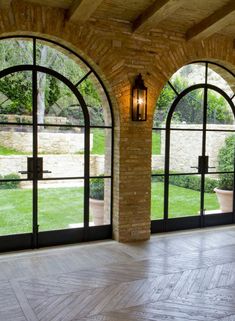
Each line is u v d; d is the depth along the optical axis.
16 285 3.62
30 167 4.77
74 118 5.02
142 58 5.05
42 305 3.20
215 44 5.57
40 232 4.89
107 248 4.88
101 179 5.27
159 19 4.67
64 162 4.98
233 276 3.94
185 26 5.21
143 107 5.04
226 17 4.71
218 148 6.14
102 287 3.60
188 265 4.26
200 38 5.27
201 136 5.94
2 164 4.62
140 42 5.03
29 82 4.71
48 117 4.84
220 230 5.91
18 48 4.68
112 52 4.86
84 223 5.17
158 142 5.59
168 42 5.22
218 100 6.04
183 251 4.79
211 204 6.18
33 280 3.75
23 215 4.78
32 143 4.77
